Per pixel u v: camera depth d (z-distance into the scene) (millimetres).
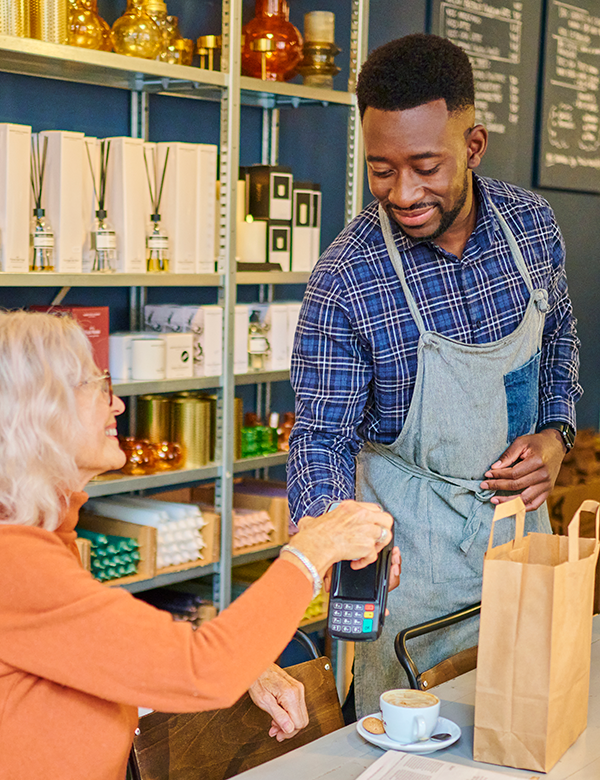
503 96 3680
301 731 1446
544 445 1743
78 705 1010
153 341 2373
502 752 1137
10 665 985
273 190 2697
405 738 1185
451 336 1642
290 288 3264
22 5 2033
